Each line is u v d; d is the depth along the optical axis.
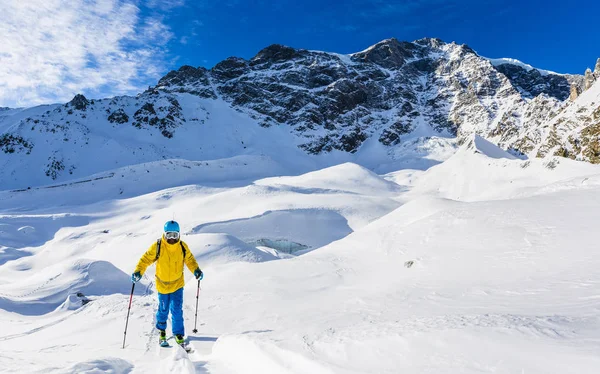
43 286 20.23
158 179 97.31
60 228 66.75
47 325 9.92
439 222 15.94
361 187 86.75
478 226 13.46
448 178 83.62
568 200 13.11
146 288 22.11
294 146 163.00
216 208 63.75
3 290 20.67
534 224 11.30
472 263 9.84
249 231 52.41
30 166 114.25
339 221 58.56
